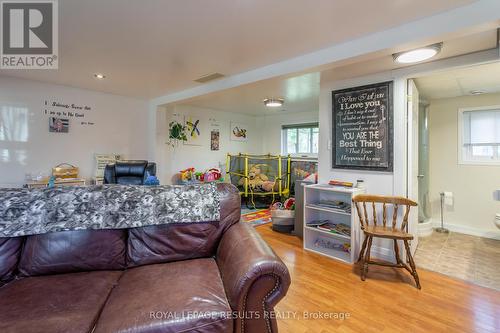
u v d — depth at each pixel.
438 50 2.10
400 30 1.96
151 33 2.12
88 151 4.05
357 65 2.60
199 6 1.73
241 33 2.12
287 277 1.25
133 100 4.55
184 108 5.43
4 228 1.50
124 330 1.04
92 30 2.08
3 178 3.37
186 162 5.50
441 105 3.89
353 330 1.70
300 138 6.39
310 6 1.71
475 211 3.67
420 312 1.89
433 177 3.99
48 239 1.56
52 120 3.68
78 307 1.18
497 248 3.13
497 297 2.07
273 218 3.90
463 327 1.72
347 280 2.37
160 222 1.74
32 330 1.01
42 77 3.36
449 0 1.62
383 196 2.55
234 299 1.20
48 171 3.68
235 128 6.48
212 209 1.86
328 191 3.22
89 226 1.62
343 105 3.02
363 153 2.88
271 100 4.74
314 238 3.25
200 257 1.80
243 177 5.78
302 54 2.54
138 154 4.62
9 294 1.27
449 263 2.71
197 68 2.97
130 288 1.34
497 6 1.57
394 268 2.62
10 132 3.40
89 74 3.23
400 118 2.64
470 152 3.70
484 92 3.47
